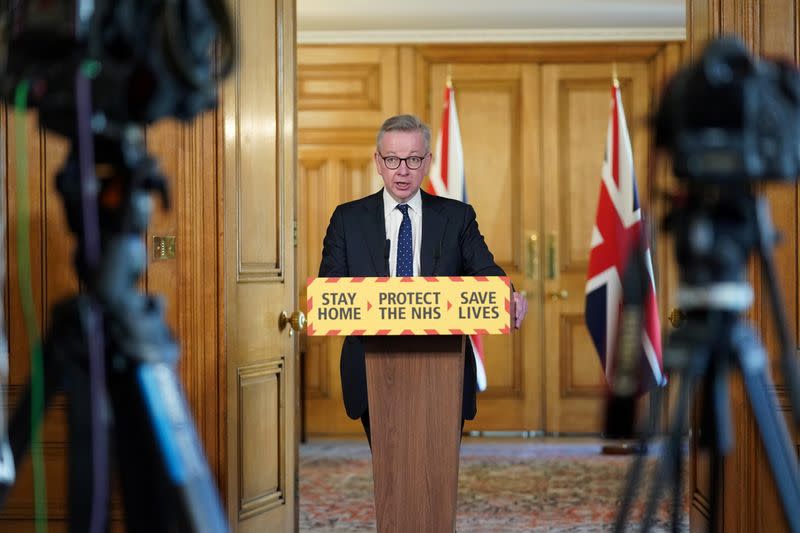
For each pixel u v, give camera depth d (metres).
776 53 3.37
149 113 1.53
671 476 1.76
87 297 1.54
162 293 3.41
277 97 3.77
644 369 5.29
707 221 1.64
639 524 4.51
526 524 4.59
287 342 3.79
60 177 1.53
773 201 3.31
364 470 6.09
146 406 1.53
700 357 1.66
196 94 1.55
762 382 1.66
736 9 3.39
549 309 7.47
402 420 2.69
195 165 3.43
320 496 5.30
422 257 3.30
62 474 3.39
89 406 1.51
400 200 3.35
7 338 3.35
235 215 3.50
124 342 1.53
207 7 1.55
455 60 7.44
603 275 6.03
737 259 1.64
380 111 7.39
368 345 2.68
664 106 1.65
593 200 7.48
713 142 1.59
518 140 7.48
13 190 3.37
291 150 3.86
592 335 6.03
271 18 3.73
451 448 2.68
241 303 3.53
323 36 7.38
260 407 3.64
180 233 3.43
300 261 7.39
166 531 1.56
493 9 6.80
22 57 1.52
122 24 1.50
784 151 1.59
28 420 1.54
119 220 1.53
